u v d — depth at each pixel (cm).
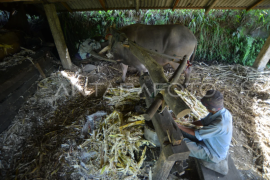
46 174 223
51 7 387
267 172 232
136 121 254
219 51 539
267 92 386
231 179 200
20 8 424
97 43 363
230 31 518
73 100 361
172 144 156
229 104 355
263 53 454
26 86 339
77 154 244
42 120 308
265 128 300
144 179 212
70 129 287
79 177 219
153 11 532
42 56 402
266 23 495
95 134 258
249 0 396
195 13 514
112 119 271
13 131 277
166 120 177
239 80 439
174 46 349
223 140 185
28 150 256
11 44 363
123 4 440
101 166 217
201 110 311
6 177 222
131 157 224
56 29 408
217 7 434
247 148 268
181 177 222
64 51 441
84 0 420
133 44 229
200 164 213
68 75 444
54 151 251
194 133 192
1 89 277
